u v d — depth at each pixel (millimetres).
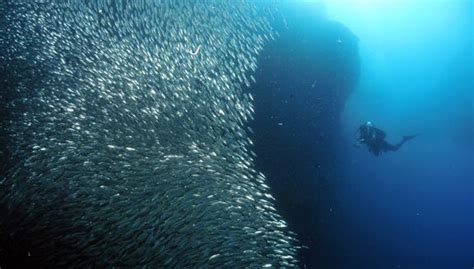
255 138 8055
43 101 5461
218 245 4020
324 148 9547
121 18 6422
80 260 3783
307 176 8562
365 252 9734
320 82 9648
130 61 6035
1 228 4137
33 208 4285
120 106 5457
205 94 5754
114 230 4023
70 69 5938
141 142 5055
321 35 10000
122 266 3721
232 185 4695
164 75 5891
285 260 4137
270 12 8391
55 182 4496
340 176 10336
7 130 5027
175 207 4277
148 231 4012
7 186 4461
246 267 3947
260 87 8539
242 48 6570
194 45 6289
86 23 6457
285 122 8656
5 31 6297
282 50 9023
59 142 4918
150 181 4551
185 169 4766
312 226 8422
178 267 3766
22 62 5957
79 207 4262
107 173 4617
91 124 5199
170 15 6449
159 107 5500
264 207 4562
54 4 6496
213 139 5270
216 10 6621
